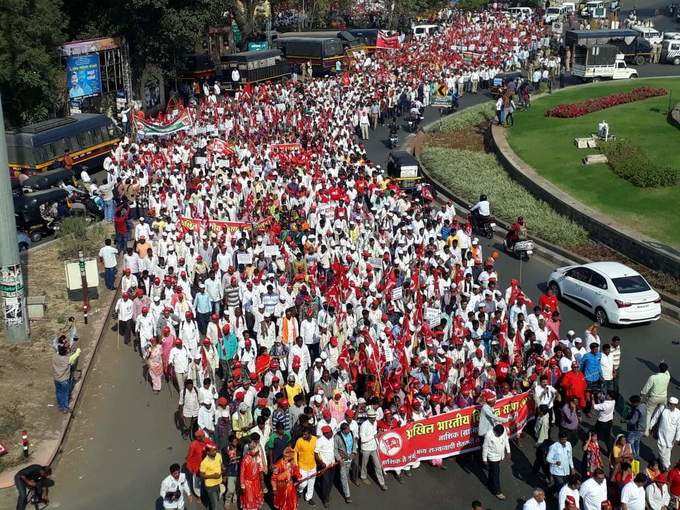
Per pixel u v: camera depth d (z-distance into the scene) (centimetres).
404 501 1592
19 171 3472
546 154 4100
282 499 1498
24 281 2705
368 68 6181
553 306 2212
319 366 1825
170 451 1766
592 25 8512
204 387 1755
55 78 4288
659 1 11188
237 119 4581
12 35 3906
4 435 1795
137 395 2012
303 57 6494
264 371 1830
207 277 2342
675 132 4241
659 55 6762
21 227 3094
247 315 2217
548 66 5981
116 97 4869
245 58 5675
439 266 2345
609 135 4188
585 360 1844
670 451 1647
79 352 2002
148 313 2081
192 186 3194
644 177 3466
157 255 2503
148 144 3847
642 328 2406
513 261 2978
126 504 1584
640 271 2772
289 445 1578
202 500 1591
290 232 2784
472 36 7756
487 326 2056
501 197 3644
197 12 5116
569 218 3300
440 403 1719
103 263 2733
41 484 1555
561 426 1700
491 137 4622
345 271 2381
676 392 2012
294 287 2267
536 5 11081
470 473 1692
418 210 2864
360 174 3388
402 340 1930
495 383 1823
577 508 1402
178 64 5353
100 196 3394
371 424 1603
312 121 4603
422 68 5934
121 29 4894
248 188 3228
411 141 4788
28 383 2047
